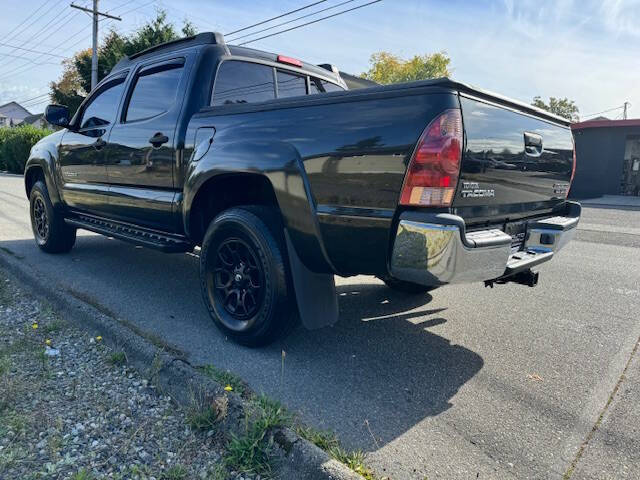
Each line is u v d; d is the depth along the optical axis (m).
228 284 3.28
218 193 3.52
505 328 3.80
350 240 2.61
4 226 7.44
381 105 2.48
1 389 2.49
